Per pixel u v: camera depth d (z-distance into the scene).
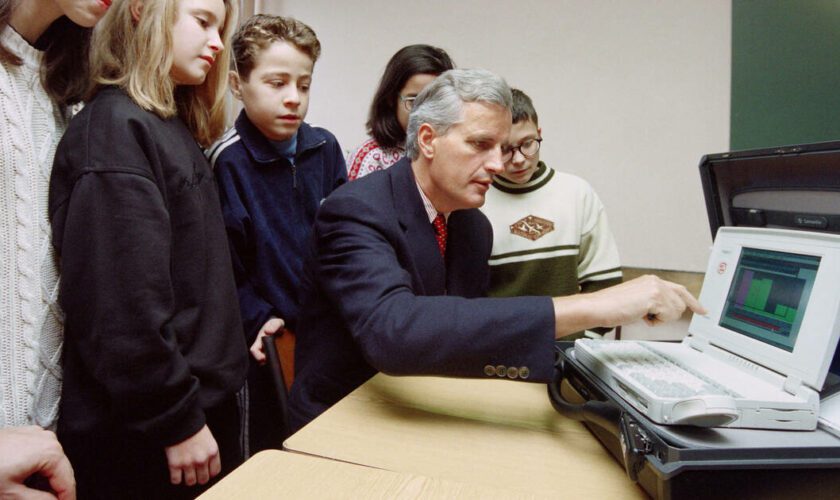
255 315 1.37
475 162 0.96
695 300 0.83
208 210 0.98
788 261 0.72
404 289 0.82
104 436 0.88
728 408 0.58
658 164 2.34
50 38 0.87
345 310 0.84
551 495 0.60
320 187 1.56
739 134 2.20
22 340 0.79
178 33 0.94
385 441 0.72
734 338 0.78
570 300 0.78
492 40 2.52
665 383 0.66
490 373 0.76
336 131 2.82
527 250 1.44
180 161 0.92
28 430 0.71
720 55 2.21
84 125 0.85
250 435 1.36
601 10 2.36
